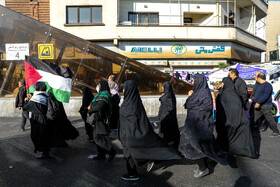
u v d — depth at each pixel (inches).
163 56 699.4
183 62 705.6
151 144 142.1
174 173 152.1
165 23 740.7
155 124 315.9
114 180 140.9
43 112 177.0
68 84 216.4
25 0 680.4
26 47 378.9
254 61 866.8
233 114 170.2
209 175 148.2
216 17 751.7
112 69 409.7
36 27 382.3
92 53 398.9
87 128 227.6
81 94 392.8
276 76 396.8
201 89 150.9
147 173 152.7
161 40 695.1
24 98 278.2
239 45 764.6
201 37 694.5
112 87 298.0
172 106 213.5
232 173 150.9
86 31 676.1
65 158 181.5
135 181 139.4
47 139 178.1
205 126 147.0
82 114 225.0
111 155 171.8
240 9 877.2
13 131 270.1
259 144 216.1
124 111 142.8
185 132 146.4
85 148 209.6
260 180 139.5
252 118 254.5
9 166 162.1
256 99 238.2
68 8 682.2
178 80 450.6
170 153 142.9
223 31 700.0
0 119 345.1
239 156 185.3
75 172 153.2
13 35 381.4
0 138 237.6
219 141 178.7
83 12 684.1
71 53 390.6
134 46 691.4
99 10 684.1
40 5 681.0
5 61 378.0
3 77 376.8
